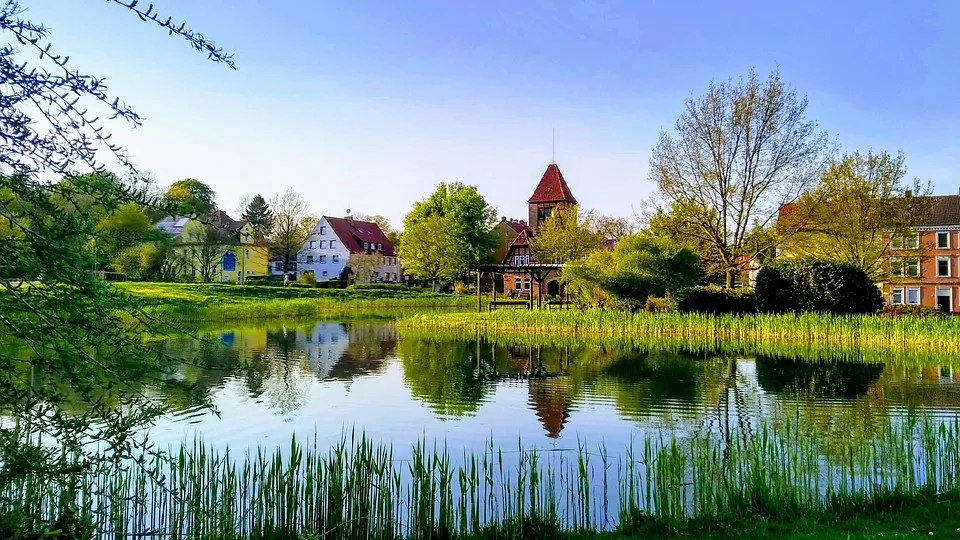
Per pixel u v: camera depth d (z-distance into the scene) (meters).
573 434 11.80
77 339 3.87
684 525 7.02
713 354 23.69
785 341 27.52
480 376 18.64
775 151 34.03
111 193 3.68
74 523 4.54
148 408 4.53
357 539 6.87
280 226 65.06
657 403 14.59
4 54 3.44
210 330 33.31
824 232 33.72
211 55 3.87
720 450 10.43
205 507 6.62
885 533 6.51
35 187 3.56
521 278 72.25
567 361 21.97
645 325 30.55
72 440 4.11
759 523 6.95
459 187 74.88
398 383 17.42
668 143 35.34
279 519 6.93
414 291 68.75
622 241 33.50
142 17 3.67
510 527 6.97
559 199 84.94
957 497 7.51
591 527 7.34
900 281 37.53
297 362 21.48
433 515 6.94
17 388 3.94
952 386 16.55
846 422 12.52
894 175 33.22
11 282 3.70
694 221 34.94
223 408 13.67
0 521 3.91
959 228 51.09
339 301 53.59
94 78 3.57
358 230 91.25
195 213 4.14
